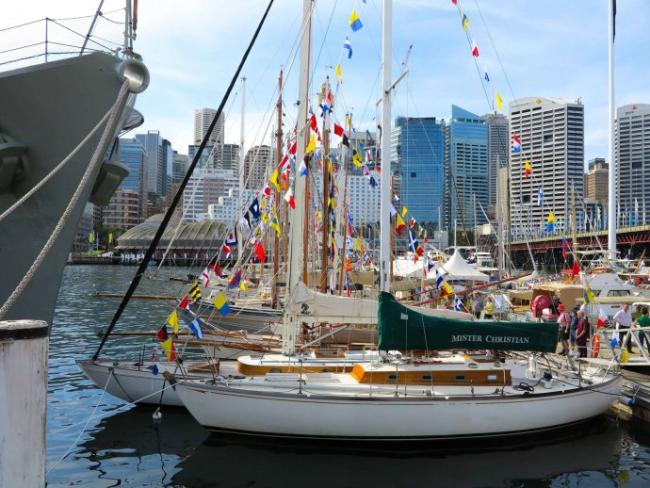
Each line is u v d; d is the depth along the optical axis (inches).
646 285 1248.8
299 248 550.3
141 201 7578.7
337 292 863.7
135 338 1031.6
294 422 456.4
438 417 459.2
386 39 555.5
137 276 529.7
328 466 427.8
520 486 401.7
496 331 474.0
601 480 411.8
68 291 2133.4
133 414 554.9
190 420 538.0
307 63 567.5
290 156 634.8
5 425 144.6
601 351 709.9
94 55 323.3
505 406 471.2
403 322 471.5
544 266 3031.5
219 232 3978.8
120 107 323.3
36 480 151.9
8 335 145.6
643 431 518.6
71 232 321.1
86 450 460.8
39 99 323.6
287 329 546.0
